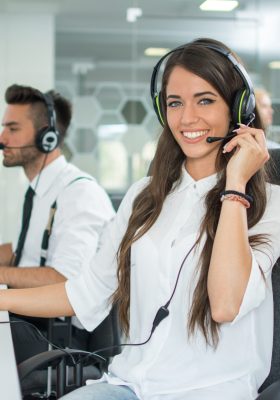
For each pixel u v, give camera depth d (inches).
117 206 103.7
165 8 213.8
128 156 219.5
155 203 60.6
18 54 217.9
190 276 55.6
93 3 208.8
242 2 213.2
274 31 215.8
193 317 53.9
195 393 53.9
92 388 54.3
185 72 57.7
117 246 63.7
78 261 82.4
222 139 57.2
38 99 94.9
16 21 216.8
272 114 167.9
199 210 58.4
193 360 54.8
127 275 60.6
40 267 83.0
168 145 61.9
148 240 58.4
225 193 54.0
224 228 52.9
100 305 63.5
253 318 55.2
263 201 56.7
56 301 62.3
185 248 56.2
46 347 80.2
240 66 57.1
